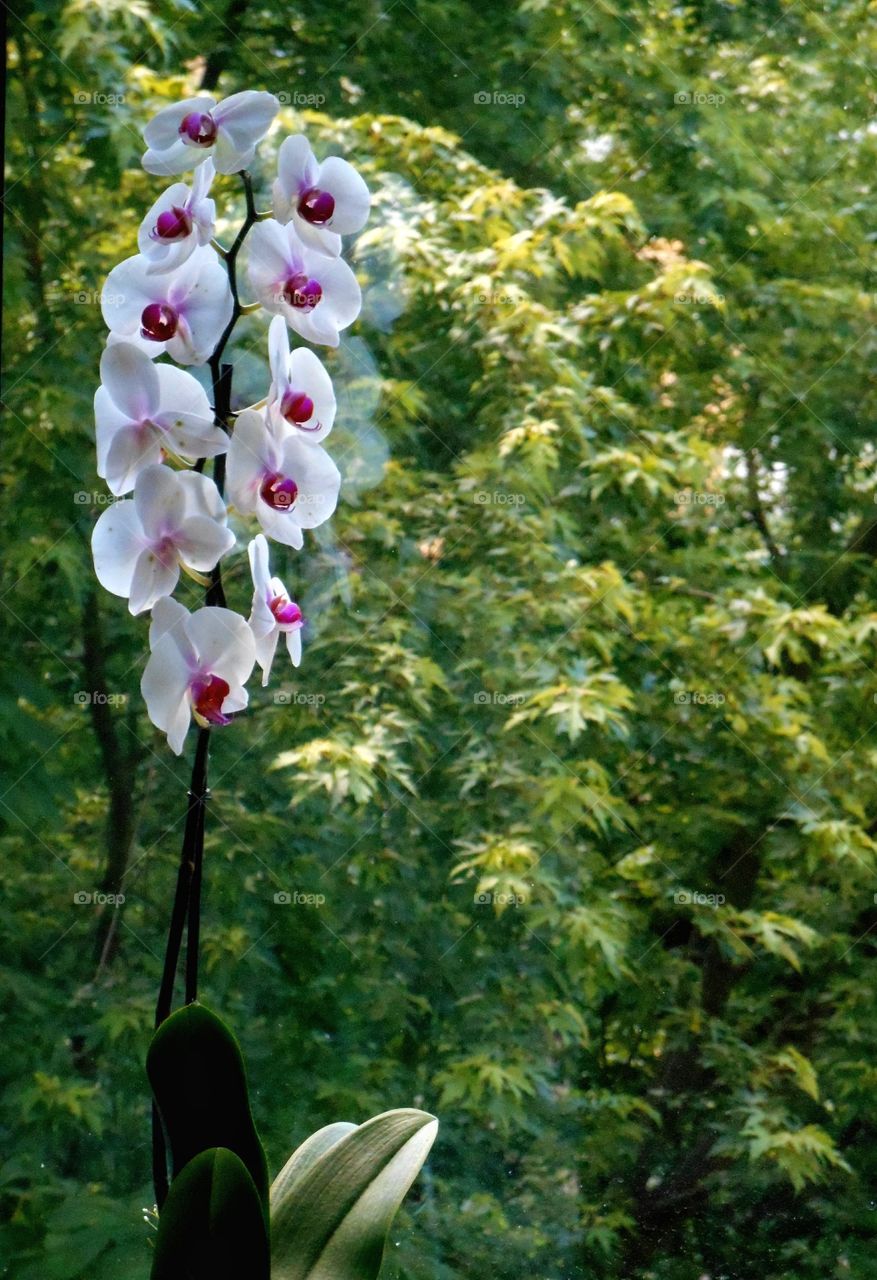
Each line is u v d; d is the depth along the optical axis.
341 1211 0.95
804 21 3.23
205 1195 0.80
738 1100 3.01
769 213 3.17
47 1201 2.67
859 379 3.20
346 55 3.11
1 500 2.89
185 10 3.00
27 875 2.90
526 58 3.16
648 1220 2.95
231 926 2.91
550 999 2.96
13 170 2.87
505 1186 2.92
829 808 3.07
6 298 2.86
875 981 3.05
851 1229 2.96
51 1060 2.78
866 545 3.24
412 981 2.93
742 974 3.10
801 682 3.19
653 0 3.21
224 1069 0.85
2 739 2.86
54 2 2.79
